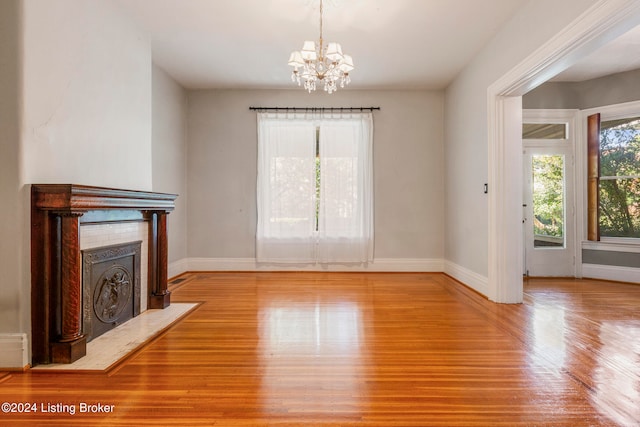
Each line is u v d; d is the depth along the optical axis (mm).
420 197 5746
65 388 1979
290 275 5445
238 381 2072
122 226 3094
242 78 5211
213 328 3021
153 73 4625
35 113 2266
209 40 3988
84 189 2314
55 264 2305
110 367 2238
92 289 2678
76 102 2637
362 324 3137
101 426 1628
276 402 1844
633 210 4973
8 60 2152
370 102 5723
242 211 5762
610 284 4875
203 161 5723
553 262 5355
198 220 5738
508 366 2279
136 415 1721
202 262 5750
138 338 2754
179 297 4105
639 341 2717
